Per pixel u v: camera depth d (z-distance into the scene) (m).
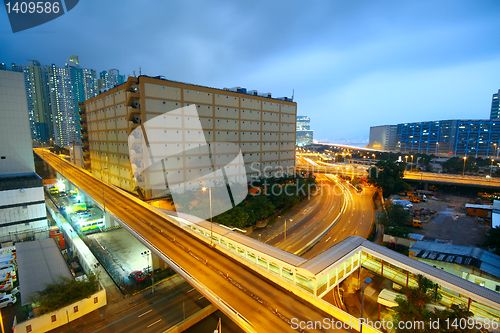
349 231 53.66
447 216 63.28
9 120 55.59
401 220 53.19
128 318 30.22
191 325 30.20
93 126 85.81
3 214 49.59
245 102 80.25
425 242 41.91
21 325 25.91
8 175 56.31
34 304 28.50
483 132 156.75
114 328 28.61
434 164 140.00
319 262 27.48
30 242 43.28
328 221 59.16
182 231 38.41
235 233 34.53
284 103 93.81
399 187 83.19
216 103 72.56
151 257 40.28
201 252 31.55
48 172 112.56
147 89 58.59
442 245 40.22
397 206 56.69
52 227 53.41
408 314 20.55
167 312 31.39
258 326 19.30
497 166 122.56
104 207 49.25
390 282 34.69
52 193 83.12
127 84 59.31
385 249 32.62
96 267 39.47
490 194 82.62
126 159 65.75
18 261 36.94
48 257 38.59
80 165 107.62
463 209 68.94
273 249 30.08
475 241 48.62
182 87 64.88
